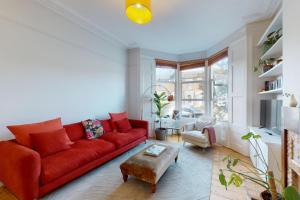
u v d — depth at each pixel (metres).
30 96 2.36
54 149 2.09
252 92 2.99
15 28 2.17
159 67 4.94
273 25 2.28
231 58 3.55
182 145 3.84
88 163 2.23
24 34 2.27
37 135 2.02
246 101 3.05
